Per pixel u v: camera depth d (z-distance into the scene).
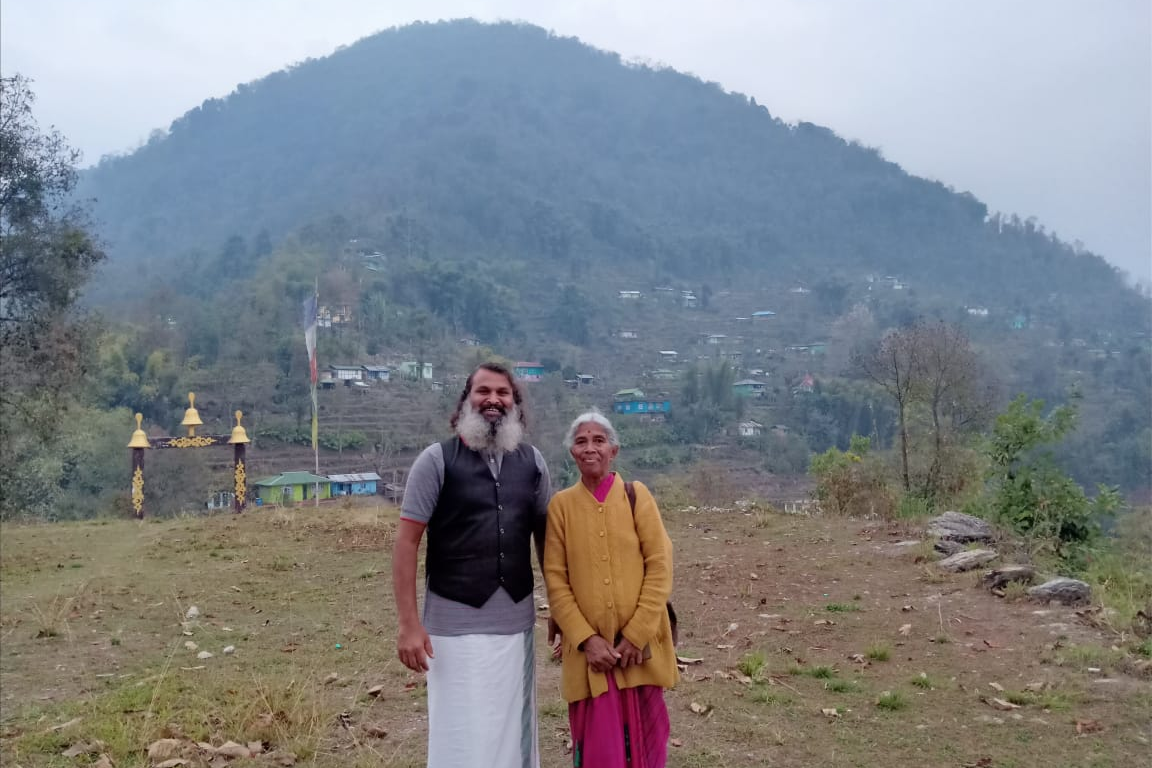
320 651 6.12
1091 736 4.32
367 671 5.63
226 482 42.16
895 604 7.00
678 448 64.12
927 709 4.74
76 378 18.31
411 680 5.42
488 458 3.33
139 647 6.33
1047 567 8.62
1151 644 5.62
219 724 4.66
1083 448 43.19
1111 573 8.34
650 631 3.22
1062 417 10.59
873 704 4.83
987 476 10.96
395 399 61.88
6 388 17.14
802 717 4.64
